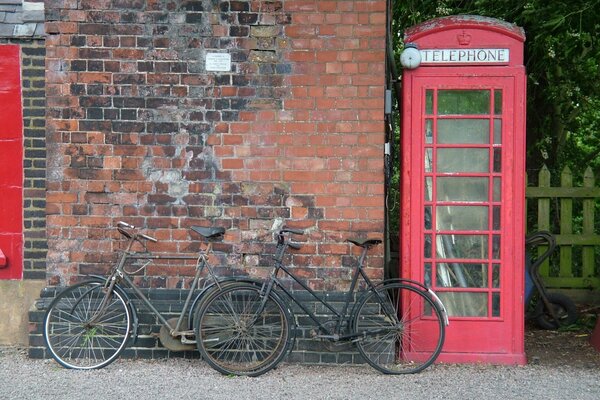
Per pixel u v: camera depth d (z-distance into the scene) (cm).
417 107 688
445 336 687
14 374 646
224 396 593
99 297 682
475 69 684
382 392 605
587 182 905
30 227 735
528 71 1027
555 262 962
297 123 679
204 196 685
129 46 682
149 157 685
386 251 757
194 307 669
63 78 683
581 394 601
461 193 696
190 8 680
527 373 661
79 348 682
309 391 607
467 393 603
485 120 690
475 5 1023
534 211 966
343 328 663
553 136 1100
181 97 682
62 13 682
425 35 685
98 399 584
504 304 692
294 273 681
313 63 677
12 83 730
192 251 687
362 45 675
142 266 687
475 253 697
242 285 657
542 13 893
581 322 866
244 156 682
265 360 656
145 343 689
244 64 680
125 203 687
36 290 738
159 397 589
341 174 679
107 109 684
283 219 682
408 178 692
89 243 689
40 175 733
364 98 675
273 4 677
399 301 688
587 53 962
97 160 686
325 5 674
